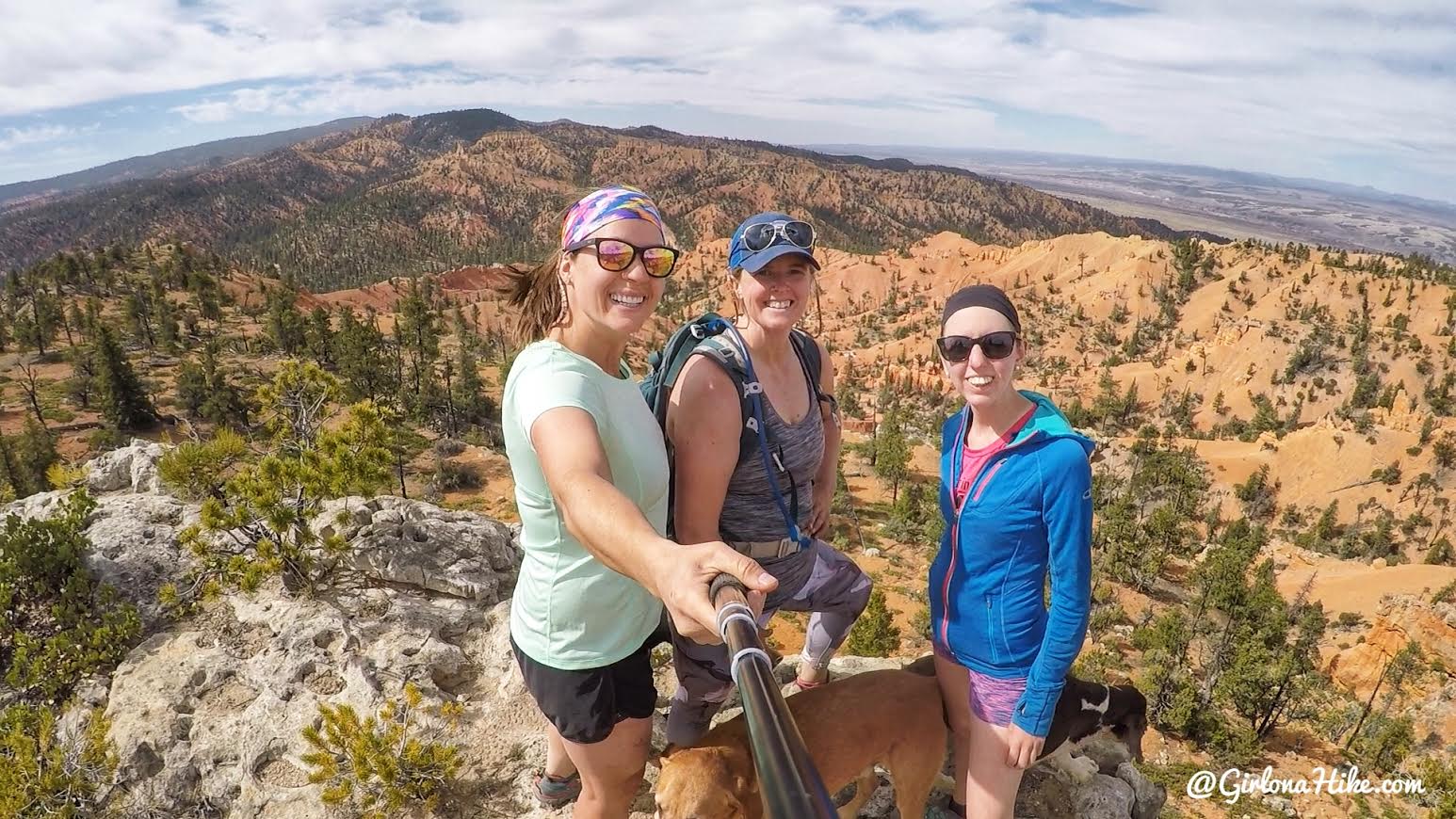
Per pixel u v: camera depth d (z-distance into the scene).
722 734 3.42
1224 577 53.91
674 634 3.79
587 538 1.89
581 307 2.79
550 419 2.35
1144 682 43.78
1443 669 48.78
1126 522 71.94
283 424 12.94
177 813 5.71
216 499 8.97
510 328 3.20
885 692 3.72
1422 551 103.38
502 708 6.03
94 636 7.29
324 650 6.73
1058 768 5.07
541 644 3.17
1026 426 3.31
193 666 6.74
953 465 3.62
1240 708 42.16
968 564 3.56
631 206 2.69
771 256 3.14
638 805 4.83
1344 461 120.75
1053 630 3.33
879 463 81.50
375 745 5.18
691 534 3.43
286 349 121.88
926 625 43.50
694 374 3.25
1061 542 3.23
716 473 3.31
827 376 3.92
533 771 5.38
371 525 8.29
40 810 5.75
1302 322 192.38
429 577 7.80
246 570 7.60
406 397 89.25
